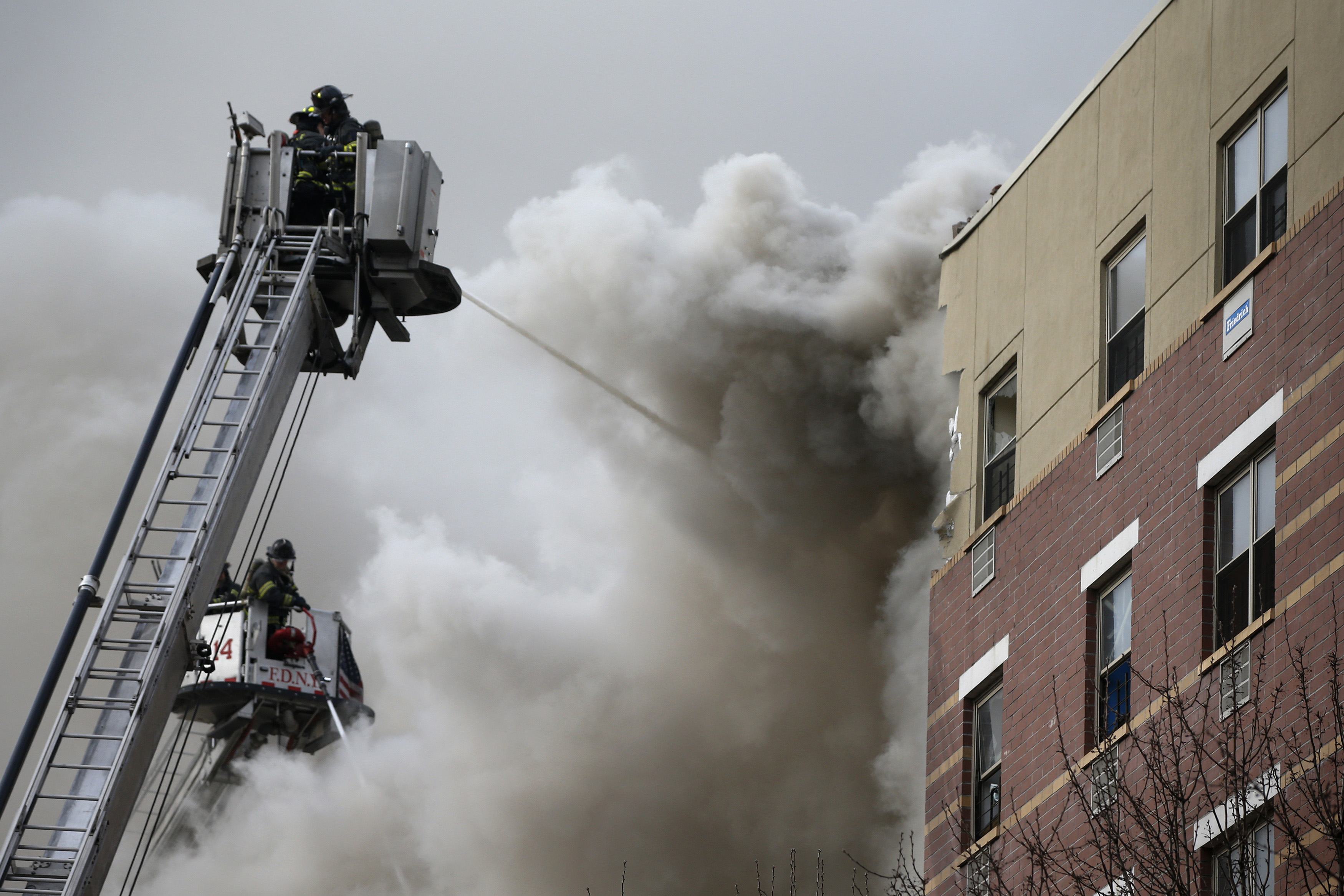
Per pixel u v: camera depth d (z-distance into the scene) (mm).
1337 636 16312
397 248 21047
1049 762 20719
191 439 18719
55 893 16031
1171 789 16500
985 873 19609
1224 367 19188
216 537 18406
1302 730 16594
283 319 19766
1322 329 17750
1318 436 17453
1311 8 18875
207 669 18078
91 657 17266
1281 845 16469
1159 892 16297
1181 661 18750
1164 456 19938
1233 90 19984
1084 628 20703
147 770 17562
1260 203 19344
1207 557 18844
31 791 16422
